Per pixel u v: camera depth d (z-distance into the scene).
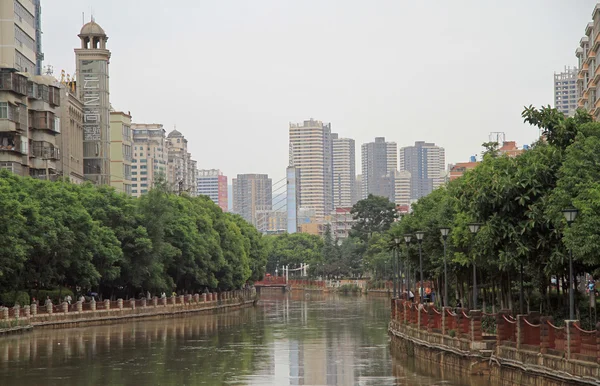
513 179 46.12
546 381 39.47
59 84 141.62
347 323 103.88
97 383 51.22
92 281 99.19
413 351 62.62
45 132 130.12
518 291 70.94
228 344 75.62
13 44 125.81
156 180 146.25
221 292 152.62
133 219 110.88
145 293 127.00
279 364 60.31
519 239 46.12
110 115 186.88
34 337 80.38
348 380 51.53
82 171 161.75
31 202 88.62
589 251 38.97
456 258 61.94
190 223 131.38
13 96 119.81
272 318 116.06
